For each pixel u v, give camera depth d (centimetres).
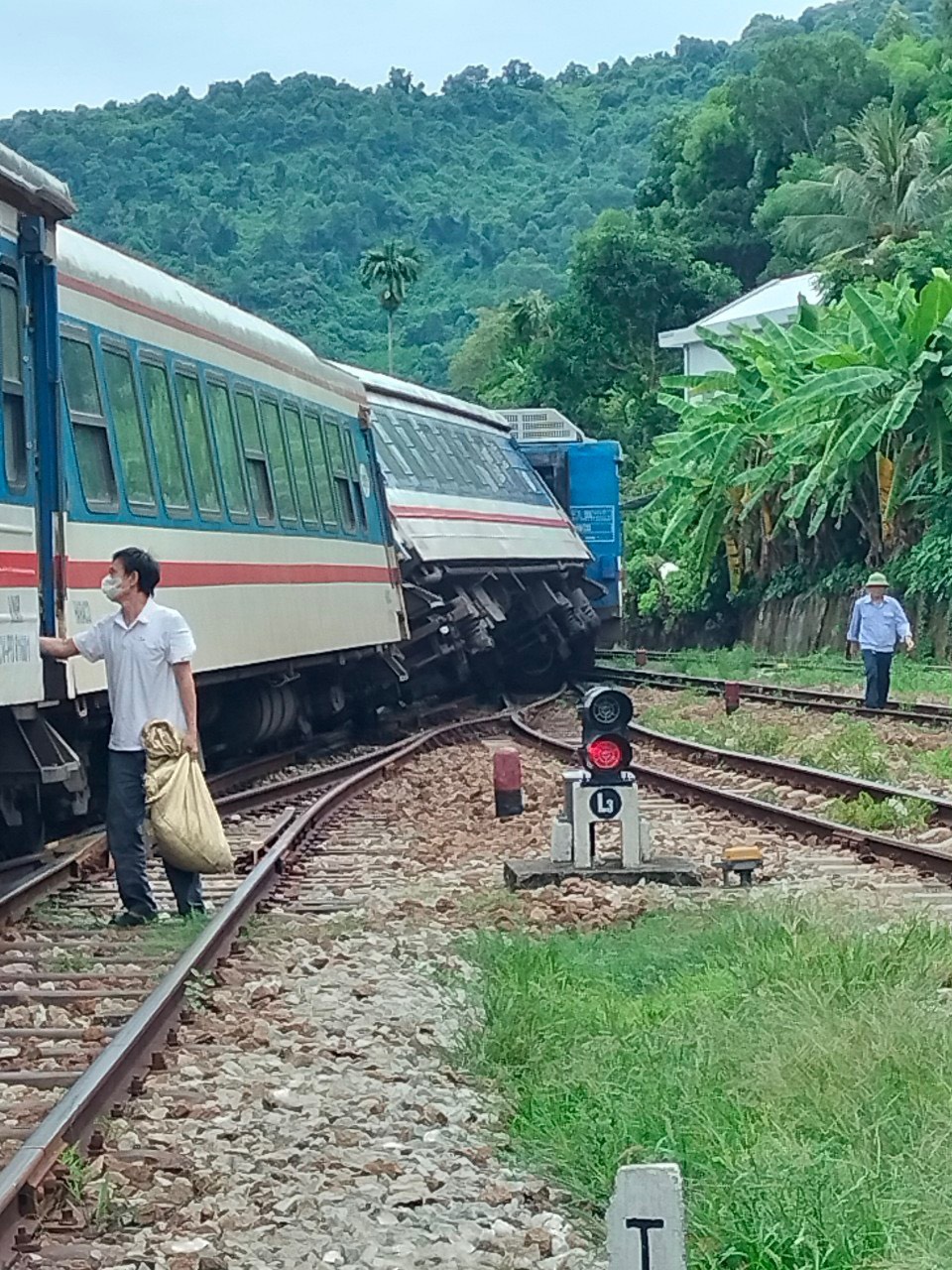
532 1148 564
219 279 13162
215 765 1802
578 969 819
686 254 6650
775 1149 518
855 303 3272
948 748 1911
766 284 6406
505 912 994
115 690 957
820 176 6638
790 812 1343
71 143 16175
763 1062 605
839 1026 638
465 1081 659
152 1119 582
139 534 1250
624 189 14125
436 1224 493
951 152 5431
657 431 6297
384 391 2622
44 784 1050
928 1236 455
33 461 966
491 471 3048
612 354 6594
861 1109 555
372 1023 732
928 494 3484
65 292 1158
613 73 18025
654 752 2116
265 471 1652
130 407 1270
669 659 3956
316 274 13275
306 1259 463
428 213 14750
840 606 3812
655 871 1106
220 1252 468
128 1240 473
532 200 15062
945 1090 569
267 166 15950
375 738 2350
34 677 945
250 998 776
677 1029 674
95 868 1128
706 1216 479
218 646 1453
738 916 898
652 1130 552
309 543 1792
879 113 5616
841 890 1027
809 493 3406
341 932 938
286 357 1808
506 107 17100
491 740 2331
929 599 3466
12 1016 729
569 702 3050
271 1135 573
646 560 5025
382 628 2122
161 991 720
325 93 16750
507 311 8431
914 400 3228
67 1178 498
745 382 3878
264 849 1192
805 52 7531
